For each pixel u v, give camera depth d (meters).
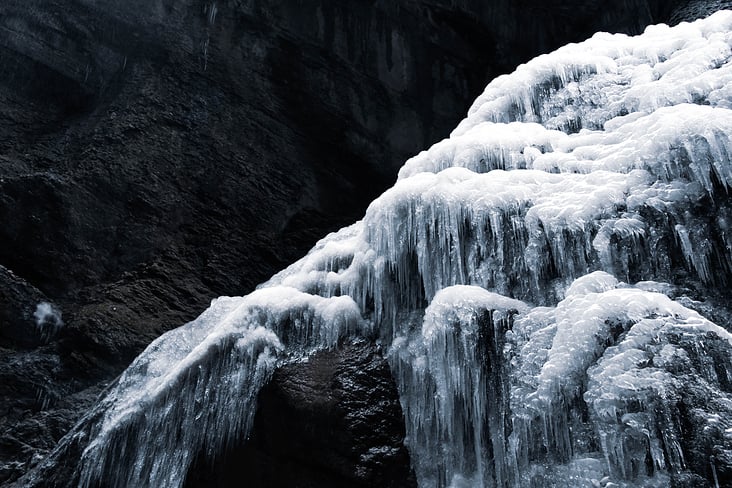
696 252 5.05
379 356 5.88
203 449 5.88
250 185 12.13
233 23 13.27
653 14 15.00
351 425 5.38
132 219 10.68
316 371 5.81
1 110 11.38
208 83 12.62
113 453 6.21
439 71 15.32
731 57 7.09
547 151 6.92
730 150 5.20
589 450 4.29
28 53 11.77
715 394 4.01
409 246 6.26
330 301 6.30
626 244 5.27
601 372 4.29
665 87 6.91
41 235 9.83
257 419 5.78
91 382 8.70
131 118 11.54
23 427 8.07
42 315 9.29
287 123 13.30
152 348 7.12
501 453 4.75
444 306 5.34
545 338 4.82
